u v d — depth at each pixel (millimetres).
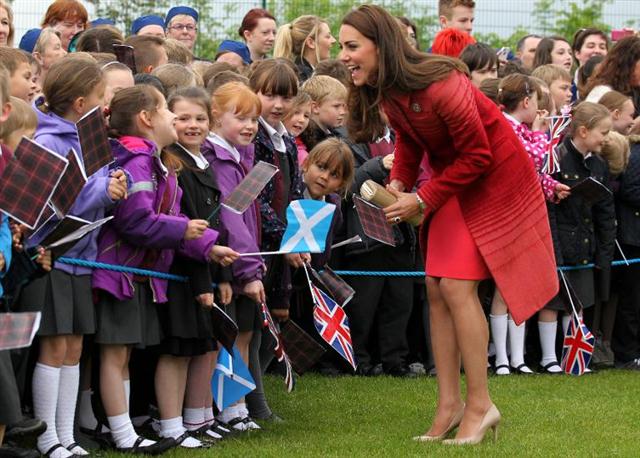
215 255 6676
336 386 8898
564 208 10070
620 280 10664
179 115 6852
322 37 11352
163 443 6469
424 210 6852
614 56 11758
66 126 6262
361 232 9312
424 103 6590
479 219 6812
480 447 6711
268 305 7762
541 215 6945
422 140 6871
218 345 7176
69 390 6281
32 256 5531
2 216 5285
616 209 10602
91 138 5820
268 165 6887
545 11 15805
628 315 10617
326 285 7934
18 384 6289
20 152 5145
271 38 12250
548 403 8430
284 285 7750
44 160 5180
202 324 6688
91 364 6859
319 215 6859
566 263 10078
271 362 9391
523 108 9875
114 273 6301
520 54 14117
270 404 8148
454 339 7035
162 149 6703
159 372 6762
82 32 9477
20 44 9914
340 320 7684
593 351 10688
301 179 8148
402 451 6598
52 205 5461
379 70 6578
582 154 10125
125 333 6367
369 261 9406
